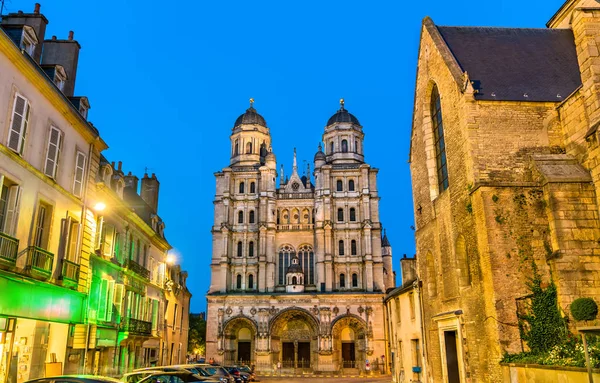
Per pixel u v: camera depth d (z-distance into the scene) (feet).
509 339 64.69
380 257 247.09
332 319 235.20
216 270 248.52
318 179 260.83
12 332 65.31
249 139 280.51
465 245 75.66
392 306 136.77
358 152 278.26
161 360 138.31
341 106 291.17
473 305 72.08
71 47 89.40
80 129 82.89
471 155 72.69
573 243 63.62
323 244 248.32
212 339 235.20
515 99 75.41
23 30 69.51
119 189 110.83
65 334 78.74
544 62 86.12
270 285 245.45
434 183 91.97
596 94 63.77
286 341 246.27
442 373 84.69
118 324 101.60
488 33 94.89
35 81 67.67
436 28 93.35
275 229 254.88
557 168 68.23
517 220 68.64
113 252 100.22
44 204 71.56
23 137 64.80
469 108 74.64
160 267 142.00
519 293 66.18
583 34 66.49
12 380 64.44
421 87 97.81
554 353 58.13
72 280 76.07
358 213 255.70
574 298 62.08
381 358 228.02
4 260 58.59
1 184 60.13
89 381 36.68
